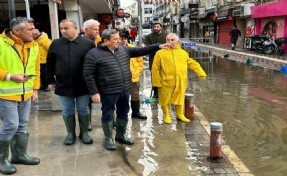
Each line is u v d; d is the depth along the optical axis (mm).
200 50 27281
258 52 23016
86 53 5078
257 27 26156
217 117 7609
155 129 6312
